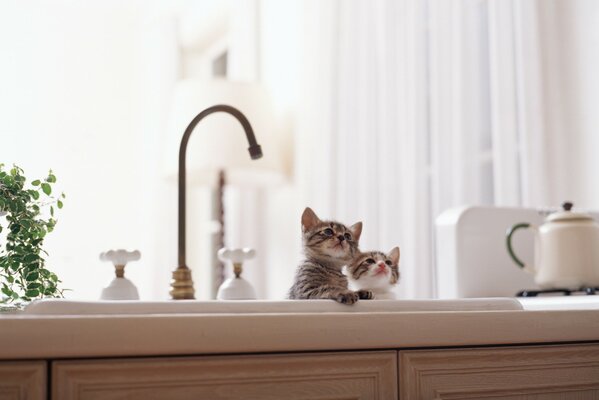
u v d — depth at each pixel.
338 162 2.60
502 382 0.86
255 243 3.32
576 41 1.70
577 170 1.68
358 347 0.78
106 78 4.27
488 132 1.93
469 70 1.93
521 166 1.71
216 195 4.11
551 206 1.71
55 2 4.12
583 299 1.11
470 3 1.95
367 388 0.80
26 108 3.93
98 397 0.69
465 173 1.90
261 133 2.74
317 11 2.79
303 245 1.04
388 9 2.29
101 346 0.68
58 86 4.09
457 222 1.37
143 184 4.09
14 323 0.66
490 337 0.84
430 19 2.09
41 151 3.95
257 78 3.51
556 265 1.31
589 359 0.91
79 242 3.96
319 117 2.73
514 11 1.77
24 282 1.18
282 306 0.79
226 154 2.67
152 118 4.08
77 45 4.18
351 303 0.81
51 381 0.68
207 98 2.70
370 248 2.33
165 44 4.15
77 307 0.72
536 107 1.70
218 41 4.31
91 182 4.11
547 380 0.88
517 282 1.42
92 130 4.16
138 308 0.74
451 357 0.84
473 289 1.36
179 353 0.71
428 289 2.04
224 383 0.74
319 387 0.78
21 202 1.03
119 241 4.13
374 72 2.40
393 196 2.24
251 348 0.74
